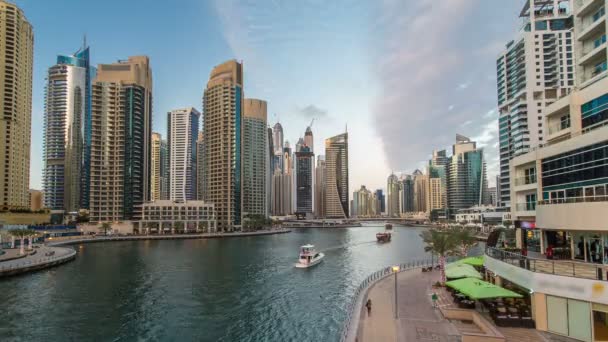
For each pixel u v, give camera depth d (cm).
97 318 5147
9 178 19538
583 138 3953
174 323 4947
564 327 3022
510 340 2947
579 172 4053
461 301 4181
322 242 18012
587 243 3669
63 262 9981
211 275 8406
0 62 19500
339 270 9162
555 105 5022
